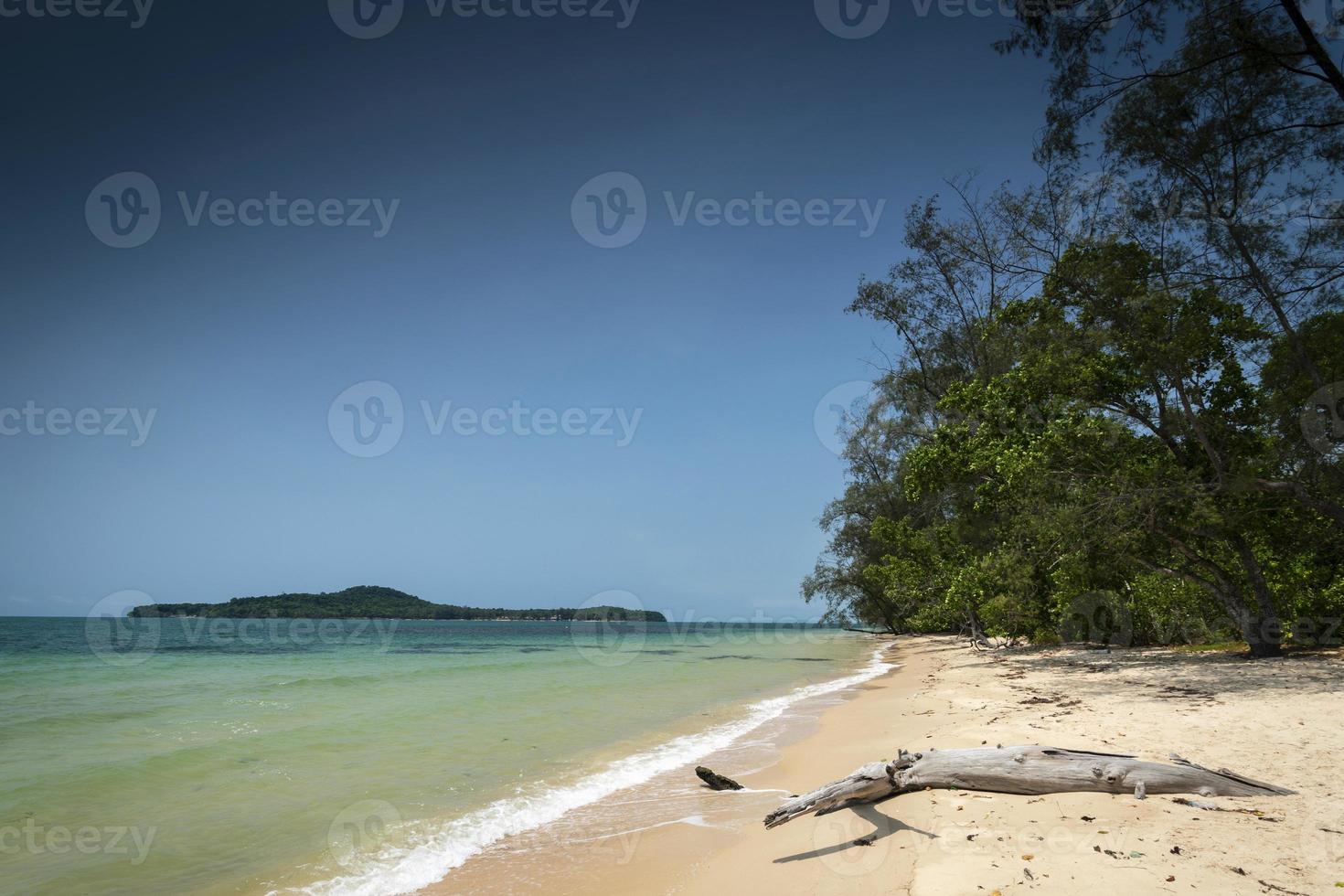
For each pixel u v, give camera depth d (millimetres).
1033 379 20547
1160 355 17828
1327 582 20906
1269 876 4988
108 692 21797
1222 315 18188
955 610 34688
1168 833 5887
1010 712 13258
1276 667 15984
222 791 10242
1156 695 13562
